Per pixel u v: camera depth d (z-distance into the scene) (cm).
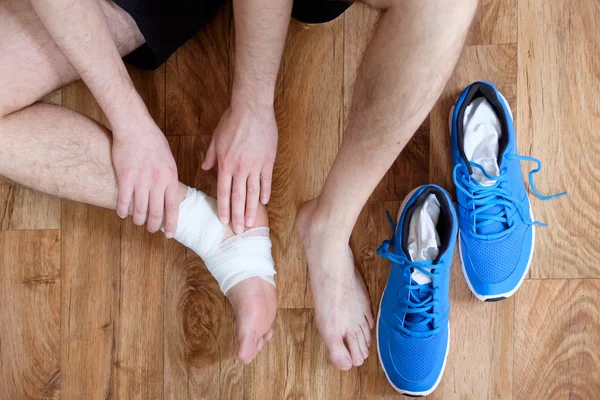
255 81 91
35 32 85
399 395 109
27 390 114
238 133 97
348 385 110
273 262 104
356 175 80
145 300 113
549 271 107
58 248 114
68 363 114
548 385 107
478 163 103
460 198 105
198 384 112
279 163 111
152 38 95
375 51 66
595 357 106
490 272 103
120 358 113
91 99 113
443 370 106
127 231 113
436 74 65
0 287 114
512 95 108
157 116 113
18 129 87
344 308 102
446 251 99
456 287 109
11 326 114
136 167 92
